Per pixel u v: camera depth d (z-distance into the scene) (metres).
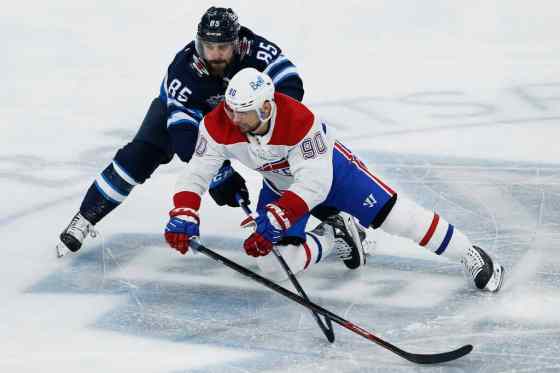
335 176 15.92
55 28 37.16
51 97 30.12
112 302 16.81
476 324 15.69
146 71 32.91
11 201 21.95
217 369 14.27
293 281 15.87
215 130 15.56
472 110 28.61
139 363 14.48
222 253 19.12
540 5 40.00
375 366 14.28
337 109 28.97
